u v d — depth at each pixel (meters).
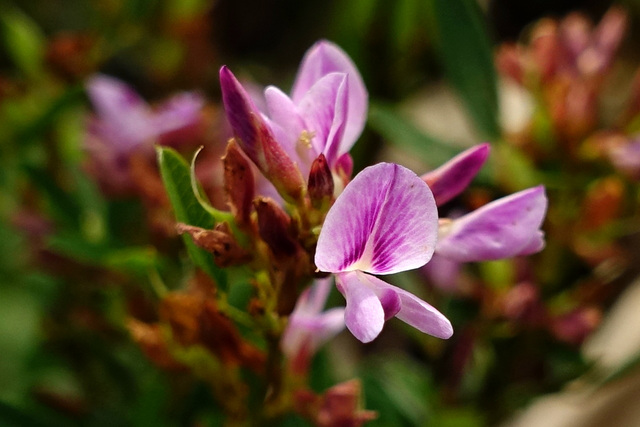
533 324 0.17
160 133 0.17
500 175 0.17
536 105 0.18
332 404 0.14
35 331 0.20
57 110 0.18
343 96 0.12
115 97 0.17
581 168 0.17
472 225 0.13
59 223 0.19
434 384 0.18
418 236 0.12
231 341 0.14
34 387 0.19
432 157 0.17
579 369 0.17
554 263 0.17
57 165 0.20
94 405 0.19
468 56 0.17
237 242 0.13
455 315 0.18
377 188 0.12
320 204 0.12
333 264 0.12
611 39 0.18
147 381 0.18
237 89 0.12
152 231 0.16
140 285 0.17
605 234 0.17
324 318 0.14
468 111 0.17
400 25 0.20
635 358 0.17
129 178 0.17
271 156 0.12
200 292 0.14
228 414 0.14
